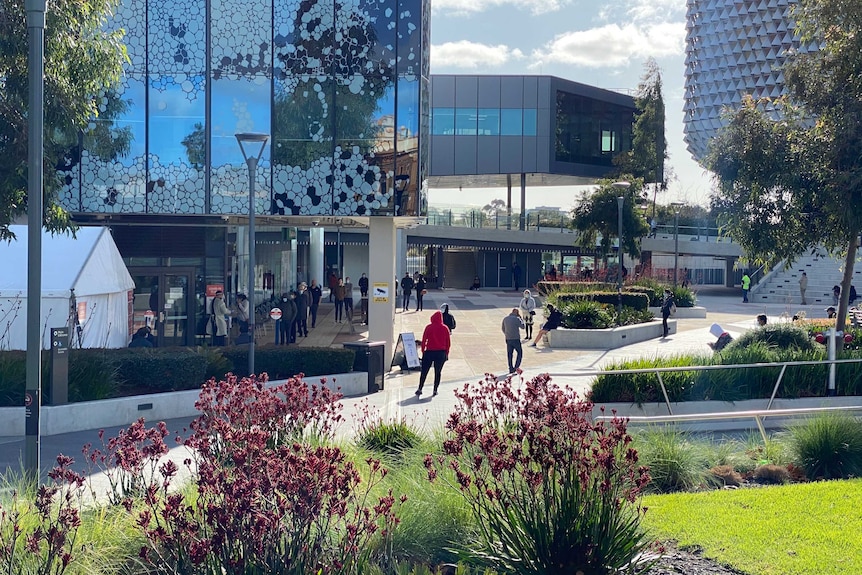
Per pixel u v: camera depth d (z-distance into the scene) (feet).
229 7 76.02
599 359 77.10
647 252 200.13
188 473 30.22
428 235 181.57
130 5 75.72
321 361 59.82
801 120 56.95
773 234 56.49
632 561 19.86
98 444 41.98
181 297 83.66
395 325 107.76
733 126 56.39
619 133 212.23
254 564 16.89
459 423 23.49
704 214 220.23
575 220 161.48
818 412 35.91
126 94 75.97
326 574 17.37
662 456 30.37
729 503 26.99
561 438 19.99
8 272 58.08
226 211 76.84
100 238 63.67
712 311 133.90
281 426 25.84
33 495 23.86
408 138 76.54
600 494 19.40
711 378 47.65
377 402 55.52
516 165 195.21
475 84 194.49
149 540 18.65
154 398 49.26
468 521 21.63
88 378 47.91
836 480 30.81
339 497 19.51
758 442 36.60
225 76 76.28
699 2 377.71
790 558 21.72
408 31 76.02
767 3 346.33
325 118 76.43
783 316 94.17
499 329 103.45
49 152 47.03
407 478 24.12
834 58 53.72
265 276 104.88
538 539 18.97
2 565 17.13
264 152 76.69
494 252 198.80
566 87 198.80
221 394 26.03
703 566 21.30
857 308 110.63
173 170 76.54
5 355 49.03
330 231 166.20
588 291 114.93
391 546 20.29
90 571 17.85
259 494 17.65
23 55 44.04
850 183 52.13
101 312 63.52
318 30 76.13
